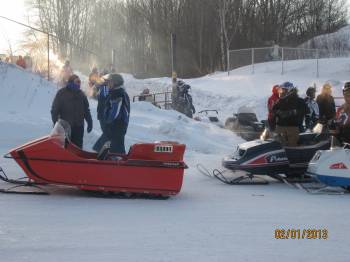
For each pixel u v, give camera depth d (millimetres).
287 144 10305
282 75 39375
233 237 6555
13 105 15312
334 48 57469
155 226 6930
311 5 67125
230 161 10133
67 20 62219
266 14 62062
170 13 61531
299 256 5934
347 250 6176
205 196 8898
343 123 10000
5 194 8375
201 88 36375
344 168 9133
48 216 7215
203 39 59125
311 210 8000
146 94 28484
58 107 10383
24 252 5793
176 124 16422
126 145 13273
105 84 10961
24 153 8312
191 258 5758
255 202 8500
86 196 8461
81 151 8820
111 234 6520
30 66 23812
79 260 5594
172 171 8328
